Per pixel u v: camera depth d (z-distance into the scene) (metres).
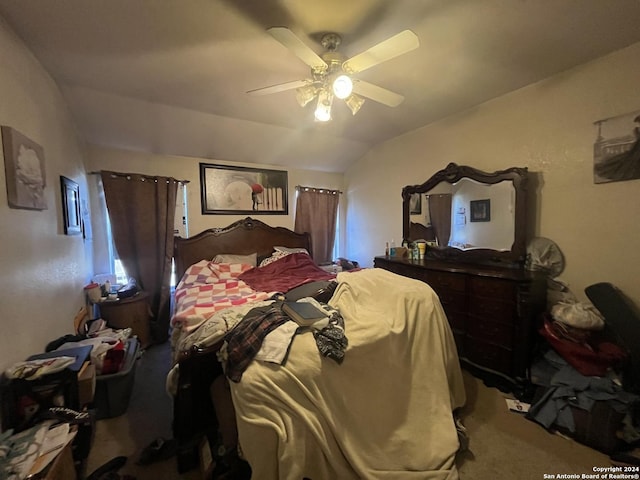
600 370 1.70
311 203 4.17
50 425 1.25
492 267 2.52
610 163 1.94
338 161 4.21
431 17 1.49
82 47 1.70
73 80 2.07
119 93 2.31
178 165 3.33
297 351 1.23
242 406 1.12
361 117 2.96
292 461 1.04
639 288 1.86
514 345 2.04
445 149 3.03
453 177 2.87
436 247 3.10
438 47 1.77
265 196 3.89
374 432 1.31
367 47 1.74
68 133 2.33
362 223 4.27
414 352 1.64
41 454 1.09
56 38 1.60
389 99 1.88
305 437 1.10
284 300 1.78
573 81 2.08
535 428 1.68
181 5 1.38
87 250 2.70
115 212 2.89
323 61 1.52
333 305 1.71
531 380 1.97
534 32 1.64
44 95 1.86
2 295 1.26
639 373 1.64
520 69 2.07
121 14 1.43
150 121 2.73
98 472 1.37
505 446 1.54
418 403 1.52
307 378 1.17
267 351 1.21
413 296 1.77
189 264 3.32
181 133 2.98
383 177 3.86
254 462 1.07
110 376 1.79
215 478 1.26
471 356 2.33
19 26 1.48
